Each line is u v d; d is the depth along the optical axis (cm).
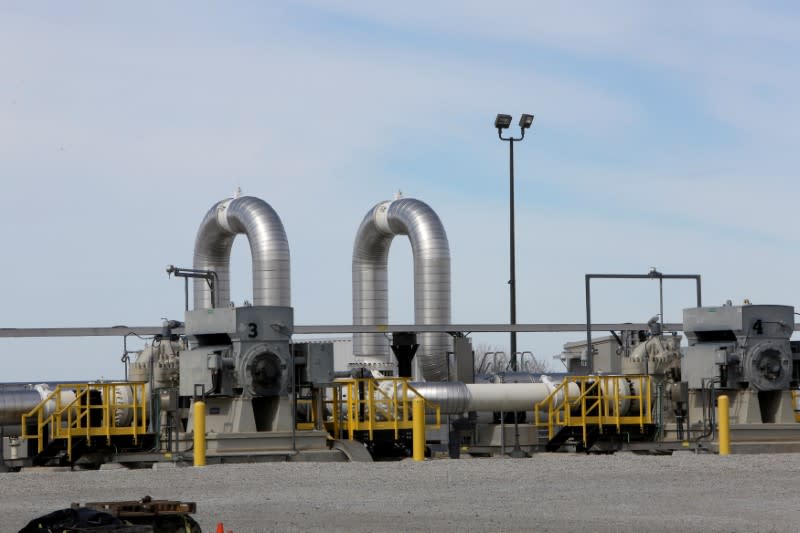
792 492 2877
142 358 4075
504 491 2903
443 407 4181
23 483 3078
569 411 4219
